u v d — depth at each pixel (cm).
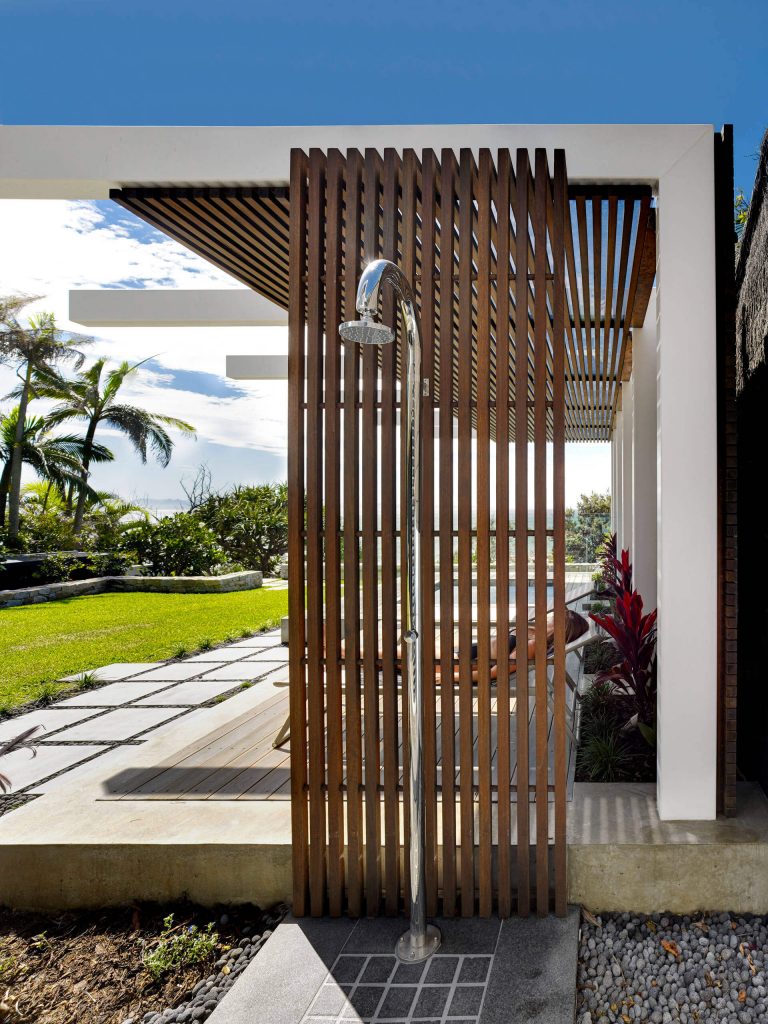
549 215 251
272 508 1809
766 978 217
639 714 351
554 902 253
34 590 1182
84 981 227
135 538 1530
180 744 377
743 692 330
